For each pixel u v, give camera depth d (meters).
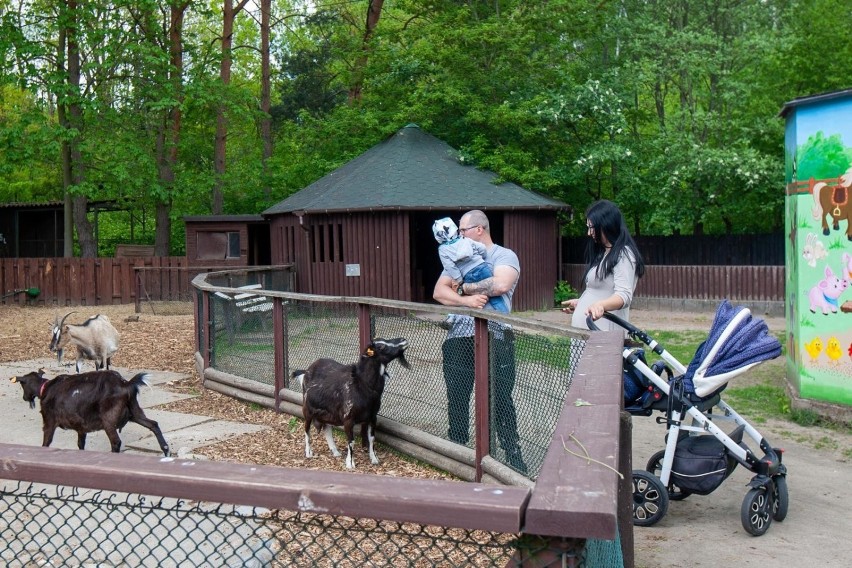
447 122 25.83
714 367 5.49
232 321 9.54
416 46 27.20
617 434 2.33
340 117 29.20
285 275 20.47
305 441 7.03
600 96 24.20
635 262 5.57
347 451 6.75
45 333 16.05
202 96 27.16
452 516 1.87
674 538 5.26
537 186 22.62
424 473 6.14
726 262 22.55
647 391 5.74
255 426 7.86
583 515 1.72
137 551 4.41
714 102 30.88
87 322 11.08
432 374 6.33
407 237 19.69
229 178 30.56
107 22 25.94
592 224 5.66
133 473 2.29
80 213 27.08
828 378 8.75
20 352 13.54
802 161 8.91
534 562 1.91
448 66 26.20
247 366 9.22
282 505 2.09
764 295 20.28
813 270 8.85
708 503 6.04
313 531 4.55
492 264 6.04
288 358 8.30
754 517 5.30
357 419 6.26
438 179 21.02
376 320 6.86
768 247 22.05
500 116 23.81
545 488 1.88
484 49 26.00
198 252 23.16
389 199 19.70
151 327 16.83
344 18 38.59
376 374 6.25
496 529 1.82
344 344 7.31
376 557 4.16
